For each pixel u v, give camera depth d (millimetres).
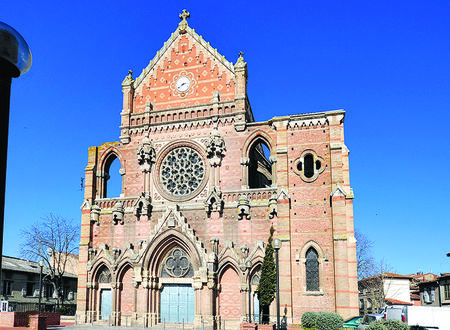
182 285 56281
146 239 57969
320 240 51875
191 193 57875
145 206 58438
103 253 58438
